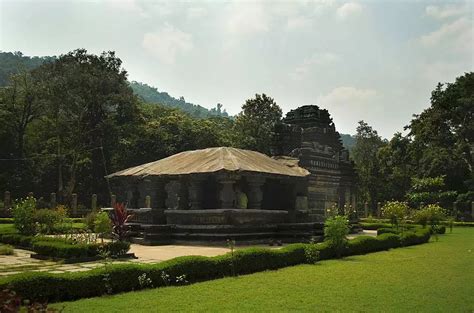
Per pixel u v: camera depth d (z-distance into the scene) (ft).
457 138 205.57
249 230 78.64
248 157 92.17
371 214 209.67
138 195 101.71
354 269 49.42
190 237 78.33
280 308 30.81
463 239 96.89
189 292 36.32
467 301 33.32
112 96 190.80
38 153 201.46
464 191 200.64
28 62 466.29
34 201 82.07
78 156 185.57
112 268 36.78
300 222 91.25
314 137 120.98
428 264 53.83
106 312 29.55
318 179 117.39
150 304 31.91
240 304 31.94
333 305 31.81
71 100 180.45
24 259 56.44
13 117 186.50
